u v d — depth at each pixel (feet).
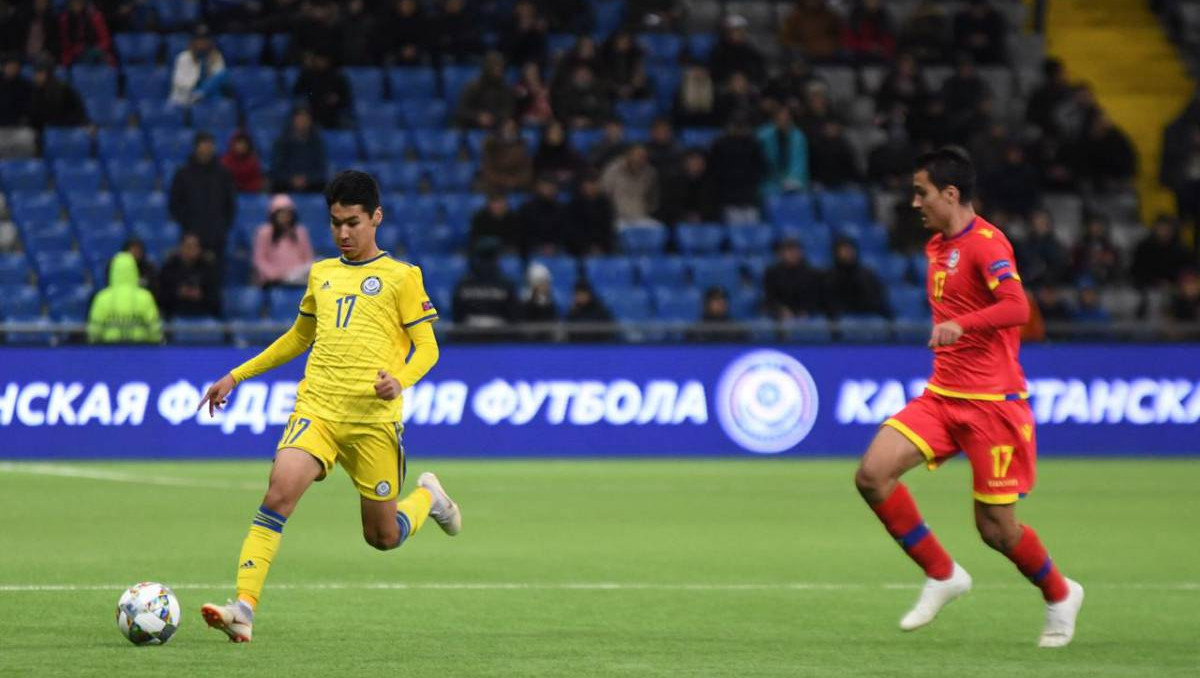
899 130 270.87
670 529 151.64
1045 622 91.30
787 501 176.55
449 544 139.13
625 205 255.09
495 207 240.94
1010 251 88.17
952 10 310.86
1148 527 157.17
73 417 212.43
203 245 233.35
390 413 86.07
